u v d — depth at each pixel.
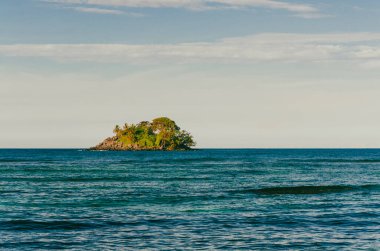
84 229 29.03
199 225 30.52
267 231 28.81
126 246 24.92
